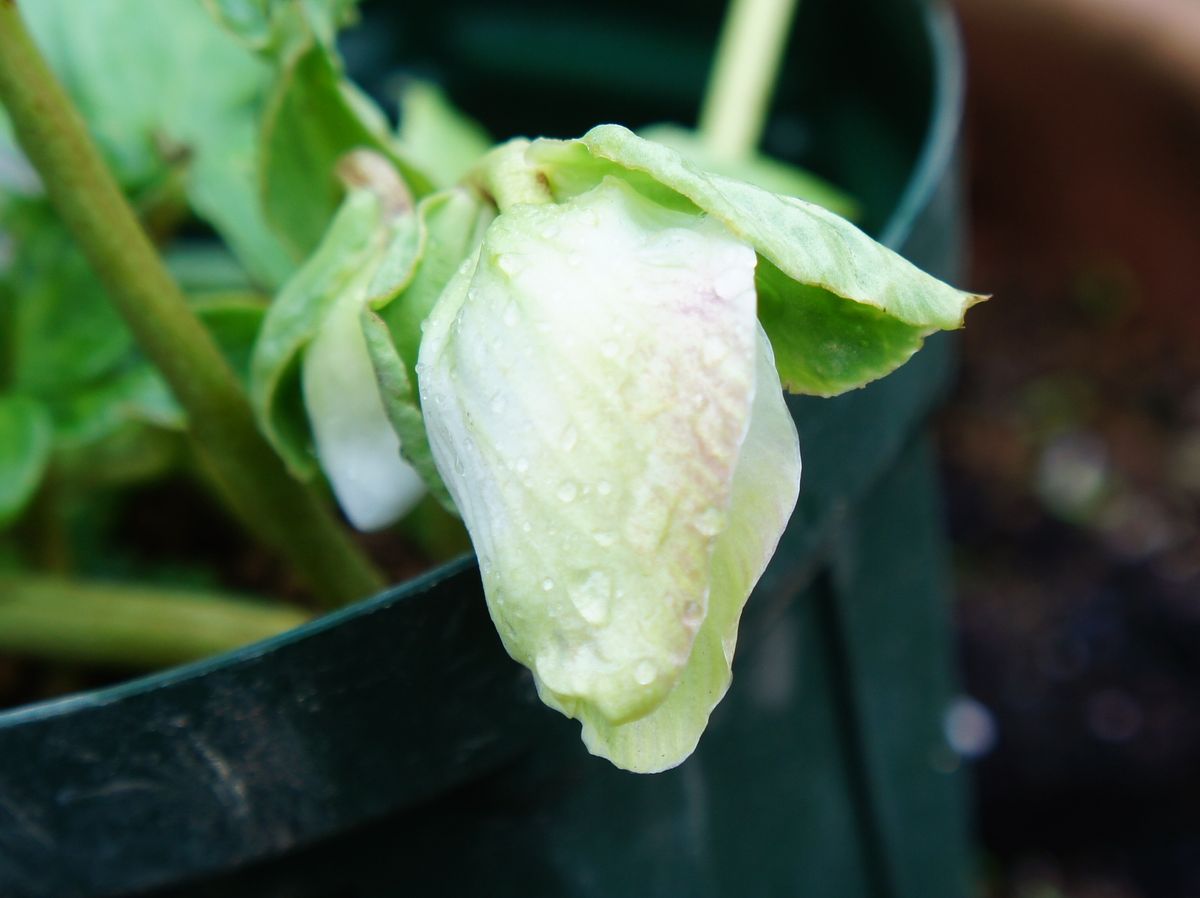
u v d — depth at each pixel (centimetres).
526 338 10
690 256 10
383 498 13
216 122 19
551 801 15
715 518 10
